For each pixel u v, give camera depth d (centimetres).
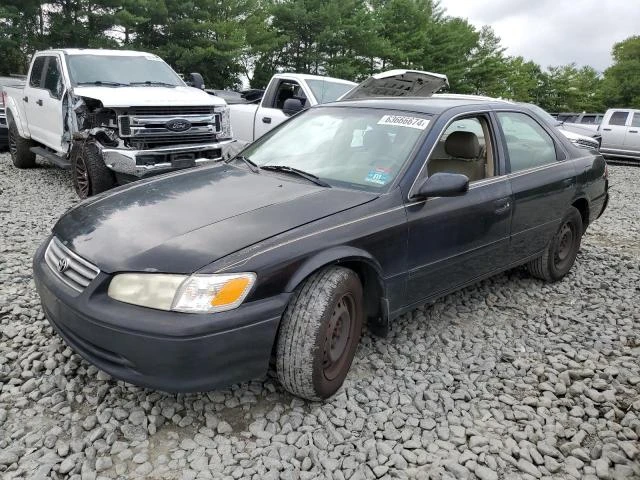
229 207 304
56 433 265
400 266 328
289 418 286
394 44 3503
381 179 338
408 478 250
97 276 265
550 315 438
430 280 355
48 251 314
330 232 290
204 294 249
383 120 381
